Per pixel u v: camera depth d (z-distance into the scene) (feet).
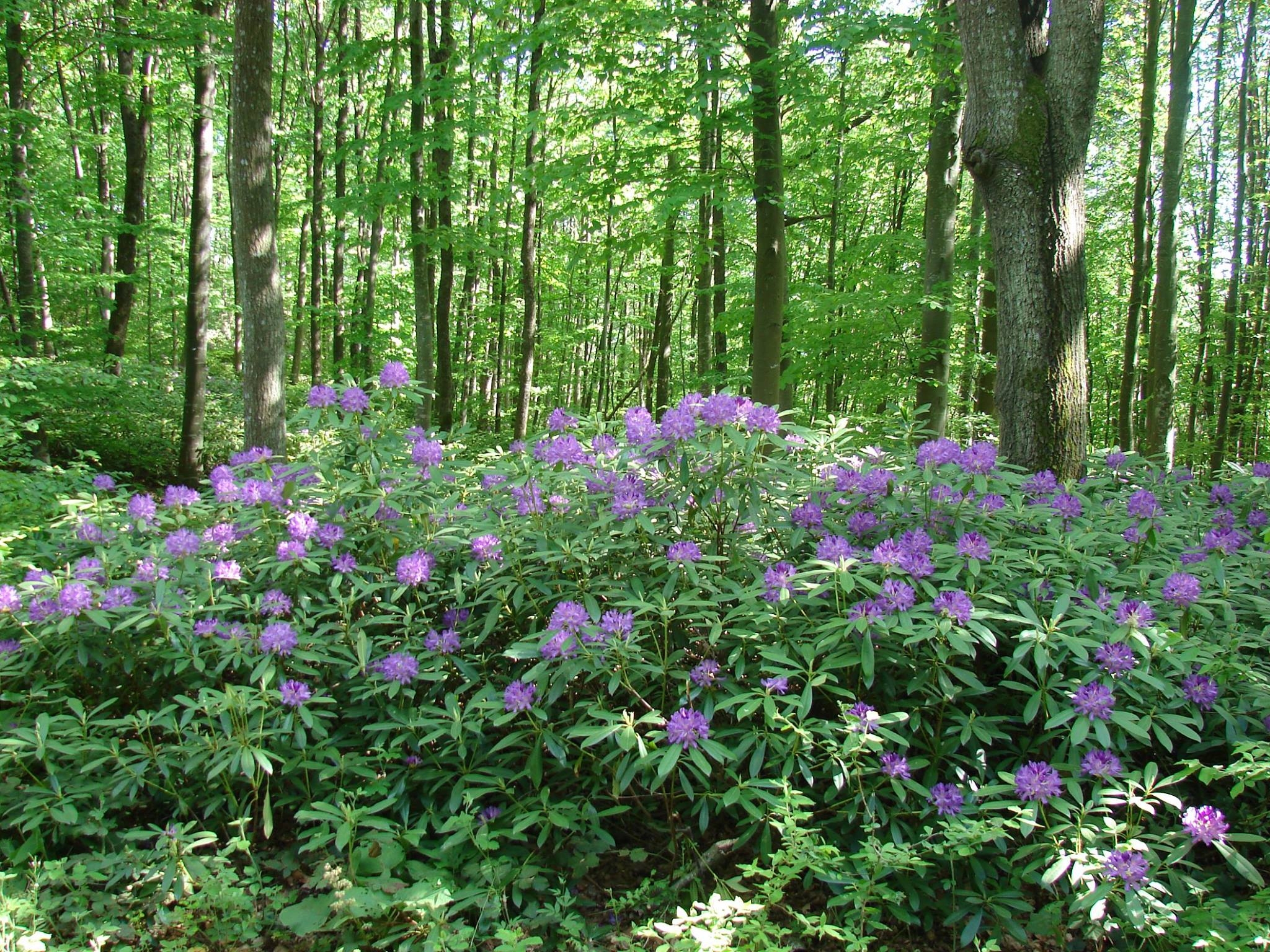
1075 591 9.34
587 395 77.46
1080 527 11.65
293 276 80.69
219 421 42.60
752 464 10.13
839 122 29.32
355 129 49.55
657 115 27.76
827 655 9.11
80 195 43.98
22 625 9.98
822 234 49.29
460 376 59.52
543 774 9.66
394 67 39.45
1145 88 31.65
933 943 8.24
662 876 9.31
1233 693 9.33
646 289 68.39
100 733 10.21
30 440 28.58
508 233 47.34
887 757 8.25
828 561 8.97
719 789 9.25
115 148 66.49
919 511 11.33
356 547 11.72
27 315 34.68
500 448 14.47
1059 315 14.88
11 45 32.86
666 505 10.60
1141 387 59.62
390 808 9.67
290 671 10.16
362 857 8.58
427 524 11.79
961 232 51.93
